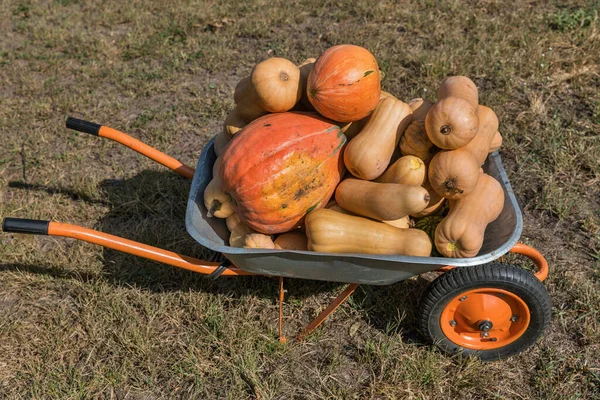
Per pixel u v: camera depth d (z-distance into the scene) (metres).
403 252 1.94
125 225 2.78
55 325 2.35
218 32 4.23
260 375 2.20
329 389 2.14
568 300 2.39
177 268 2.52
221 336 2.29
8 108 3.50
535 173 2.89
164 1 4.73
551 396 2.09
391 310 2.35
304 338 2.28
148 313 2.36
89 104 3.52
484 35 3.84
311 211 2.02
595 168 2.85
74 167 3.06
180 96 3.56
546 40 3.76
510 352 2.17
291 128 1.98
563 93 3.36
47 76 3.85
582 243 2.59
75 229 1.99
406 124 2.04
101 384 2.18
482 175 2.06
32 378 2.21
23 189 2.95
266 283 2.46
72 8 4.82
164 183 2.92
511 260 2.51
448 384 2.14
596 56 3.56
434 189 2.00
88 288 2.46
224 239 2.18
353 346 2.28
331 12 4.46
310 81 2.00
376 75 2.01
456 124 1.91
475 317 2.08
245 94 2.14
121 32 4.39
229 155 1.98
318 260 1.92
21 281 2.50
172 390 2.17
